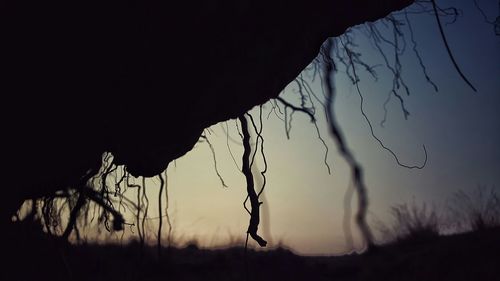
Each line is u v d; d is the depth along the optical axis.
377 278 9.69
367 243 1.63
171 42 3.93
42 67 3.87
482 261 8.82
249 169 4.77
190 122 4.48
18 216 5.72
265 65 4.33
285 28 4.16
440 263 9.19
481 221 10.71
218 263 10.84
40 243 5.87
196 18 3.83
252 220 4.57
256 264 10.86
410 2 4.37
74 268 7.78
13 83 3.88
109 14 3.72
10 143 4.16
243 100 4.52
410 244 11.12
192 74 4.16
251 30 4.06
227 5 3.85
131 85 4.12
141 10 3.74
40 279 5.62
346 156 1.85
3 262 5.34
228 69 4.21
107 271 8.52
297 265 10.66
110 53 3.92
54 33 3.73
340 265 10.79
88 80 4.01
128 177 5.86
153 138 4.52
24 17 3.61
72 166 4.65
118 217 6.23
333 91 2.95
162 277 9.29
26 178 4.47
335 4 4.20
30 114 4.07
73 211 5.45
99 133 4.44
